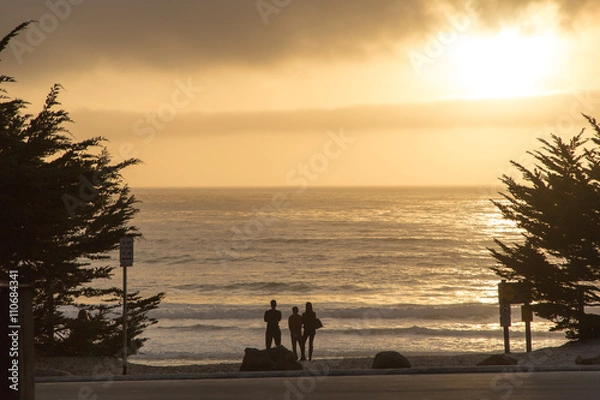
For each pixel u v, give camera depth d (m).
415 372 27.95
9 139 33.50
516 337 62.31
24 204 33.03
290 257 148.12
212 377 27.58
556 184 41.91
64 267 35.97
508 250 43.56
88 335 39.06
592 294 41.94
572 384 23.08
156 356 51.91
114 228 39.94
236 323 74.62
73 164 35.47
